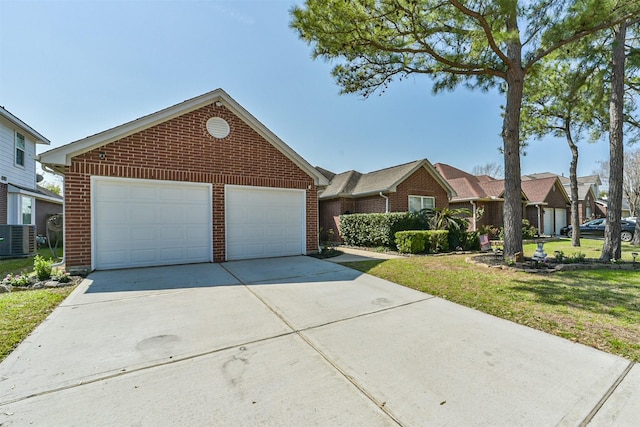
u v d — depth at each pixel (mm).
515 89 7402
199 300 4621
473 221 17500
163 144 7410
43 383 2357
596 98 10188
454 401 2145
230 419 1959
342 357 2816
